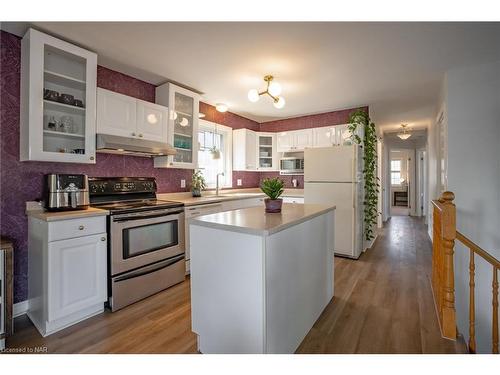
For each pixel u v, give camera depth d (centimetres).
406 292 262
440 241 204
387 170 725
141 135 285
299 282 181
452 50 246
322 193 389
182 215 294
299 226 181
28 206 223
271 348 147
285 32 213
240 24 203
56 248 192
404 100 396
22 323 209
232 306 154
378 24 203
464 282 297
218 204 347
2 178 214
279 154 514
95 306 219
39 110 210
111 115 260
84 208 230
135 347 178
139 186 302
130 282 237
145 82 321
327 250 235
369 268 332
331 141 446
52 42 216
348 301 243
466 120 291
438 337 187
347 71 292
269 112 471
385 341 183
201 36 219
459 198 297
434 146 489
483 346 285
